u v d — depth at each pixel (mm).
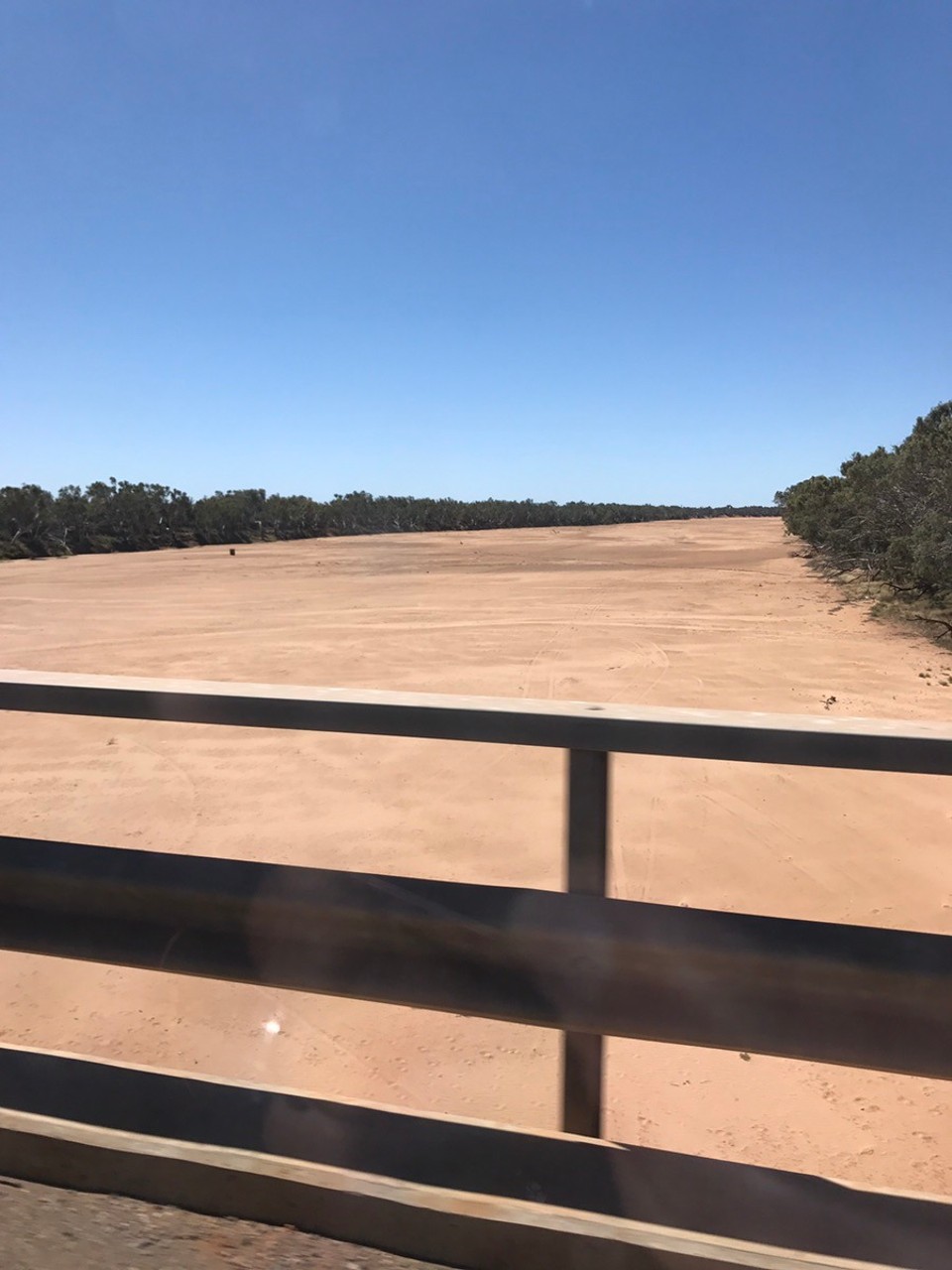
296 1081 3760
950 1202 1862
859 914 5605
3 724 10484
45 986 4594
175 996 4496
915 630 17484
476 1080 3766
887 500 26938
